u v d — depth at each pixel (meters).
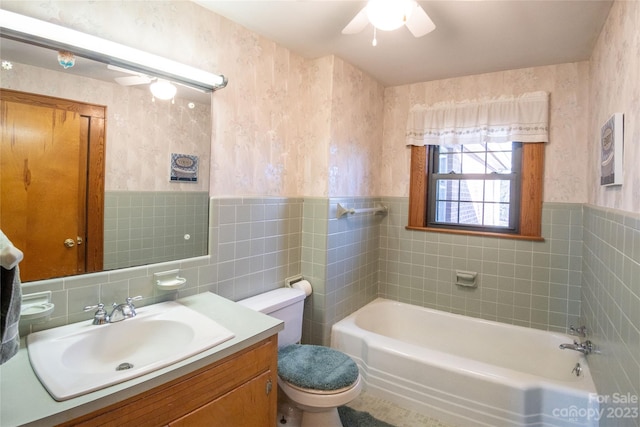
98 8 1.35
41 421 0.78
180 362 1.04
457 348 2.65
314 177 2.37
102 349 1.26
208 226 1.81
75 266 1.33
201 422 1.10
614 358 1.40
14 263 0.78
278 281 2.25
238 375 1.22
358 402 2.14
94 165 1.37
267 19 1.84
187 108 1.69
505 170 2.61
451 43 2.08
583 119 2.29
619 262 1.34
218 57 1.80
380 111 2.92
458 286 2.75
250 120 2.00
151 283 1.56
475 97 2.61
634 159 1.20
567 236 2.35
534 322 2.47
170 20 1.59
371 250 2.91
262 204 2.11
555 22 1.79
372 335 2.31
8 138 1.16
